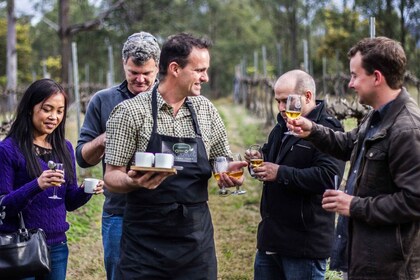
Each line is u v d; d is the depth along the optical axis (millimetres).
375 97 3072
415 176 2873
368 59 3031
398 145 2916
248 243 7582
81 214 8766
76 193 4066
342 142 3518
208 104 3576
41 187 3629
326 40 32344
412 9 20234
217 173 3518
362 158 3072
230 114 26812
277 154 4043
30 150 3822
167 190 3375
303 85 3865
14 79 28375
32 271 3568
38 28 48906
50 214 3855
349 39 27766
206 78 3420
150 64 4227
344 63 28656
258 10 52281
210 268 3506
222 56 55375
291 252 3891
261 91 22344
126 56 4246
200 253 3455
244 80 29734
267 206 3980
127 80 4309
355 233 3080
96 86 23156
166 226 3391
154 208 3389
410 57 20219
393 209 2906
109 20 34219
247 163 3586
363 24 27094
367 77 3055
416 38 20641
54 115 3848
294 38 39031
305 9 37656
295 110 3654
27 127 3842
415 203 2859
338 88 16719
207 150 3525
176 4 39156
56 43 50625
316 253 3881
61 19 29625
